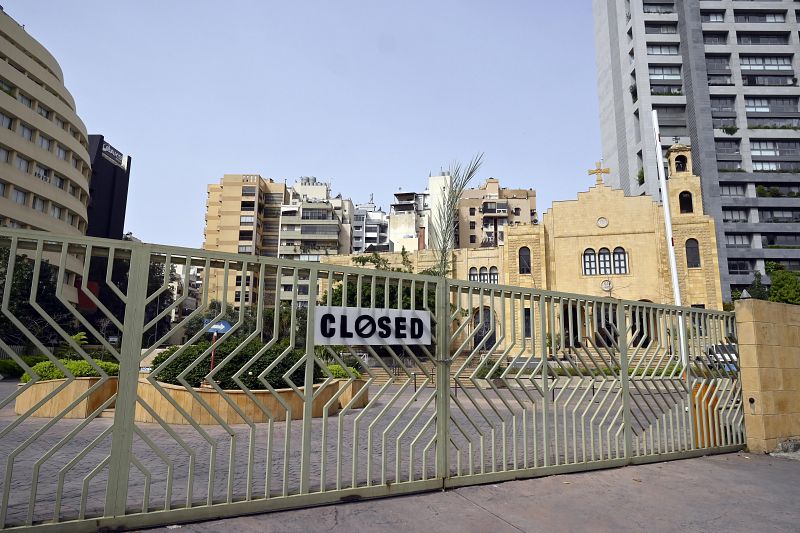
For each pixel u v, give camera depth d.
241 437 9.06
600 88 82.25
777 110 66.50
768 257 61.72
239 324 4.59
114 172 72.06
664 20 68.75
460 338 6.16
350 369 5.10
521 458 7.32
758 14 69.31
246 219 78.69
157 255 4.35
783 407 8.60
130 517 4.00
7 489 3.69
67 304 4.00
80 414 11.31
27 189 47.56
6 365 27.22
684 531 4.64
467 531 4.37
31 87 48.78
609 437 6.77
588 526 4.64
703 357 8.18
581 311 6.80
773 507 5.43
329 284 5.10
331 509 4.67
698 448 7.74
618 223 46.16
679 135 66.75
